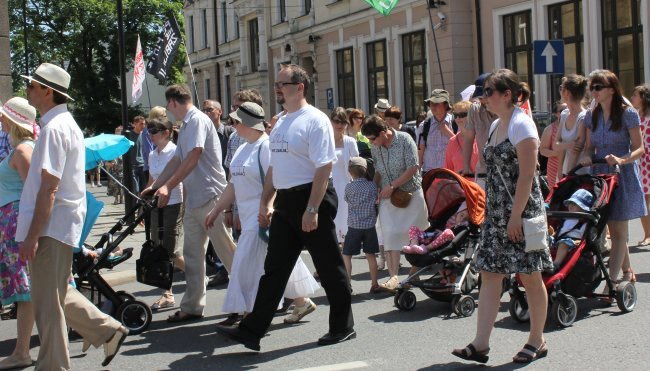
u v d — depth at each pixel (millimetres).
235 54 41375
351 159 8406
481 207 6980
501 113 5332
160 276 7129
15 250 5961
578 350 5785
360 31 29156
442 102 9984
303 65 34125
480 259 5422
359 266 10148
